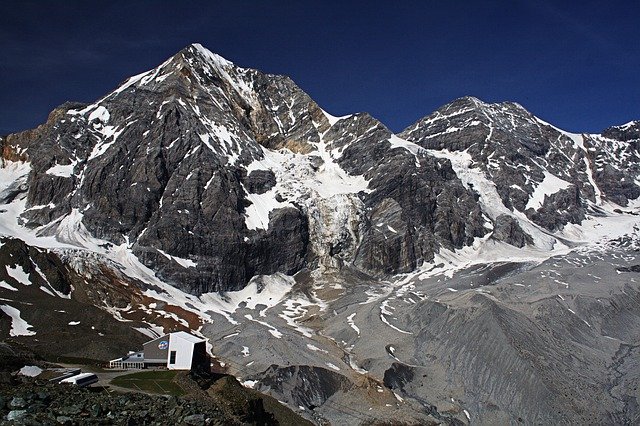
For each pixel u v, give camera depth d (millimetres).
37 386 60562
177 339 90000
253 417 79250
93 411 51875
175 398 62156
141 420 52406
